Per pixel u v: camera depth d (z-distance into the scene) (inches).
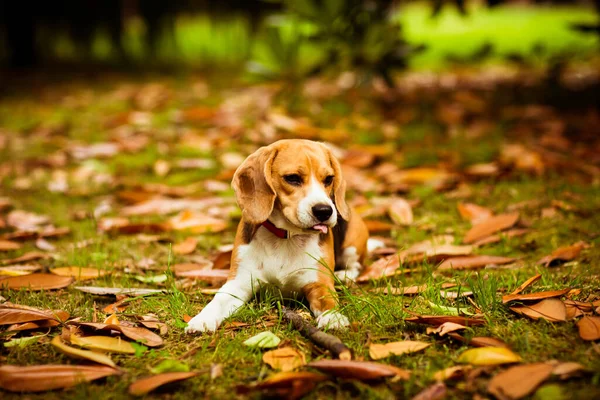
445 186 226.1
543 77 425.4
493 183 228.5
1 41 674.2
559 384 98.2
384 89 426.0
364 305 130.0
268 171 133.7
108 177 251.4
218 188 231.5
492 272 154.2
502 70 539.8
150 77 530.3
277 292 140.4
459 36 788.0
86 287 142.9
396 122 324.5
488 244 176.7
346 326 123.2
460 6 340.5
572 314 121.1
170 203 216.4
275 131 293.1
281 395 97.2
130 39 729.6
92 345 113.0
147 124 333.7
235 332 124.5
